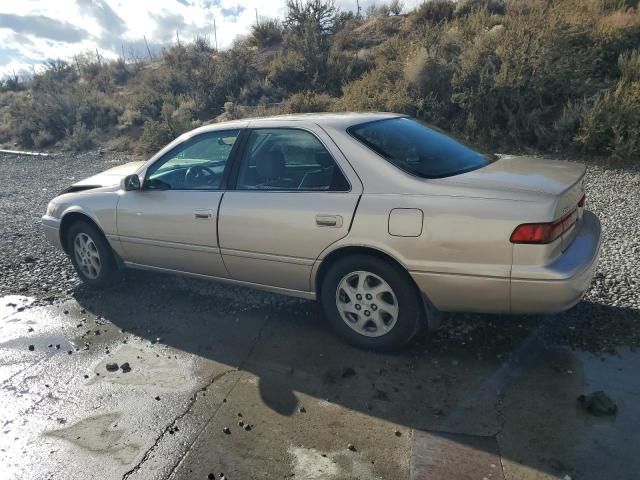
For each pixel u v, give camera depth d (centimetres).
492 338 374
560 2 1291
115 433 303
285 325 420
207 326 428
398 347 361
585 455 262
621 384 315
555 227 302
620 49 1080
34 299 507
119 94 2261
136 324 440
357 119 394
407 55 1300
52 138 1820
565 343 362
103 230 490
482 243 310
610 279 449
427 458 267
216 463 274
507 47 1089
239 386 342
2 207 958
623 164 864
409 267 332
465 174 346
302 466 268
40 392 349
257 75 1870
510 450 269
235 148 413
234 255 408
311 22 1850
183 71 2030
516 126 1023
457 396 315
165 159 454
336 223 352
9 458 288
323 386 336
